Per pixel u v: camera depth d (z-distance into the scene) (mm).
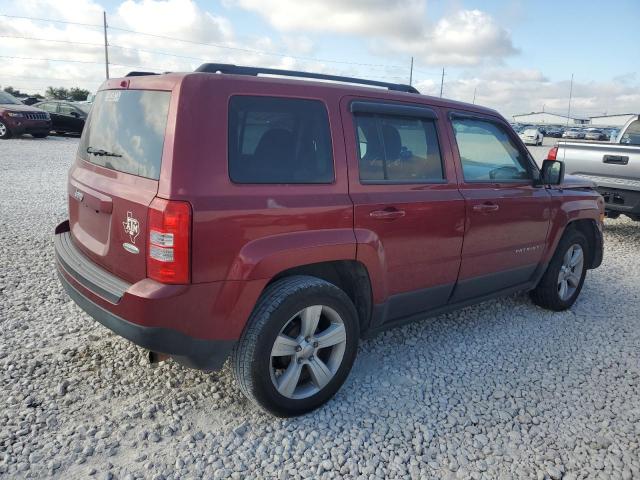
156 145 2699
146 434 2895
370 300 3408
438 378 3699
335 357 3250
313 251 2965
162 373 3510
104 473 2578
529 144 44938
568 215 4809
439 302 3990
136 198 2688
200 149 2637
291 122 3000
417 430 3094
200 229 2586
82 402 3152
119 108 3145
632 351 4277
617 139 9062
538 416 3297
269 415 3123
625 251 7645
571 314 5062
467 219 3879
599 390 3648
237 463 2717
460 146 3930
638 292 5781
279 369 3184
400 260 3504
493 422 3211
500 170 4301
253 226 2756
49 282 5027
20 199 8812
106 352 3750
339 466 2756
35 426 2889
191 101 2662
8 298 4602
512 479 2734
